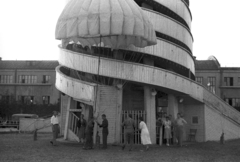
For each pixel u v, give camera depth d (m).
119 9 16.67
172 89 20.97
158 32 21.20
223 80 50.22
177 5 22.89
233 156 14.66
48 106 51.25
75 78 21.11
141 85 21.62
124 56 20.92
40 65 55.56
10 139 22.98
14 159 12.80
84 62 19.11
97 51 21.38
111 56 21.09
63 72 22.66
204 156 14.51
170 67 23.30
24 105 51.28
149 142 16.33
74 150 16.03
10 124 44.09
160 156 14.23
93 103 18.91
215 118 25.39
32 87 53.69
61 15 17.55
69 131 20.84
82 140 19.31
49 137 25.64
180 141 18.84
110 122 19.39
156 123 20.98
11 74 54.78
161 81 20.20
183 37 22.97
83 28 16.52
